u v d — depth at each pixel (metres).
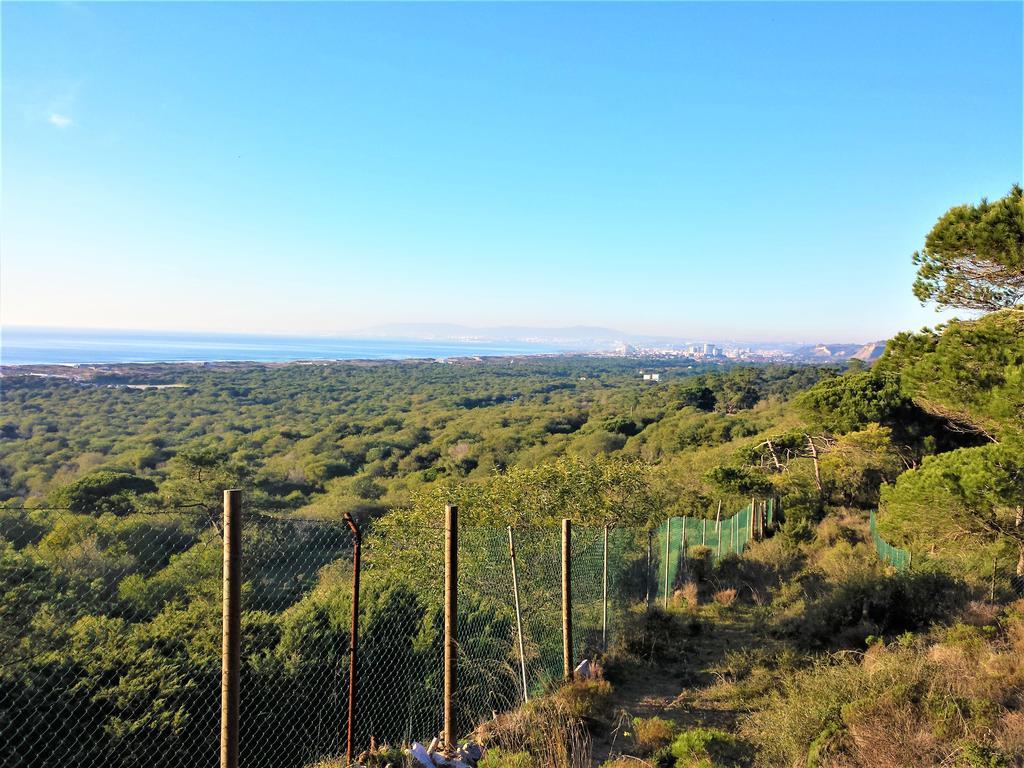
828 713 4.64
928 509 9.41
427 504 10.20
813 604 8.74
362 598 5.91
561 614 6.90
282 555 8.36
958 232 7.54
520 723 4.93
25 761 3.89
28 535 5.97
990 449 8.91
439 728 5.18
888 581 8.20
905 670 5.07
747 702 5.86
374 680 5.31
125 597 5.57
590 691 5.75
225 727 3.19
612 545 8.51
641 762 4.46
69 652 4.46
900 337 8.71
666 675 6.82
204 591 5.92
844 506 21.08
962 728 4.14
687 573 11.62
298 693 4.93
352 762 4.23
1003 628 6.88
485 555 7.37
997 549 9.65
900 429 22.75
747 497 20.06
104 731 4.18
